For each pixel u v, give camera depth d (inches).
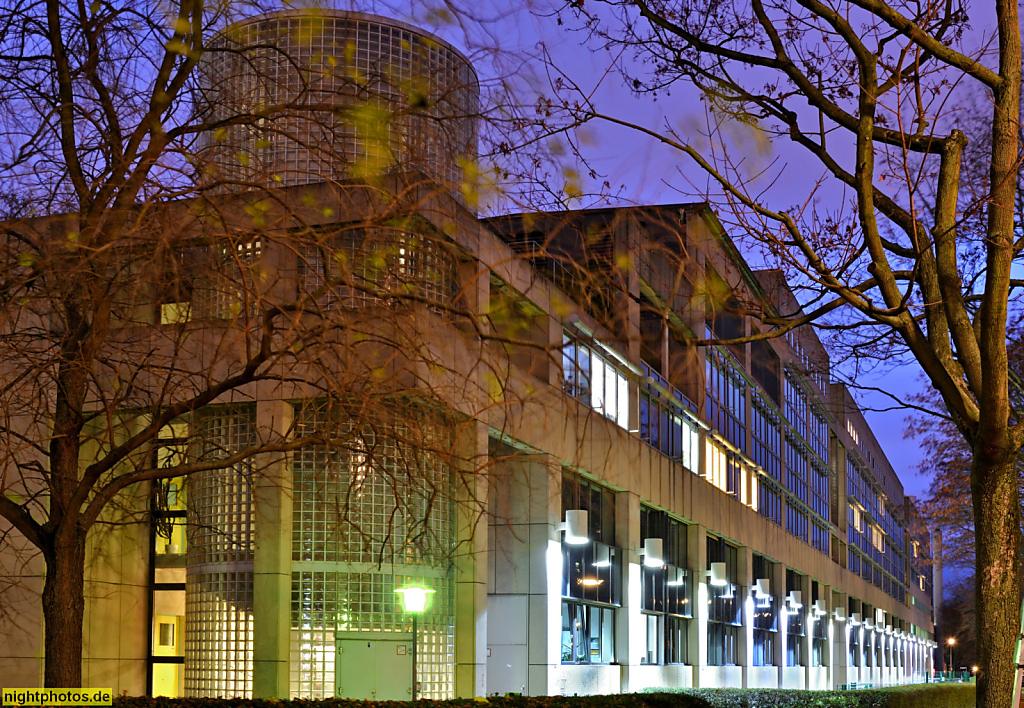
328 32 312.2
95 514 346.3
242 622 735.7
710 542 1494.8
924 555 3029.0
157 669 819.4
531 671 919.7
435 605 773.3
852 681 2842.0
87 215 294.7
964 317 426.9
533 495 936.9
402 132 294.4
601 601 1067.9
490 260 417.4
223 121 310.3
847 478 2792.8
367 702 530.6
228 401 716.0
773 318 426.9
